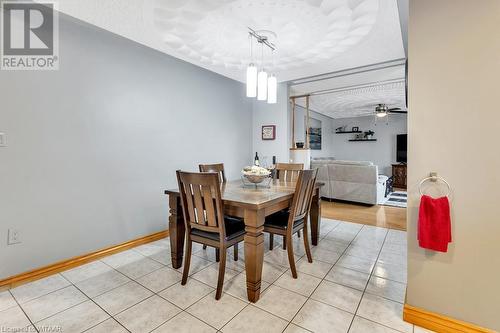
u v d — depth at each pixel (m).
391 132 8.36
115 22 2.19
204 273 2.23
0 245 1.96
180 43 2.61
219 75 3.97
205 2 1.91
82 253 2.42
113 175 2.65
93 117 2.47
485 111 1.35
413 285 1.58
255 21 2.17
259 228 1.81
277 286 2.00
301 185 2.06
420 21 1.49
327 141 9.02
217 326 1.55
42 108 2.14
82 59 2.38
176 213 2.27
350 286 2.01
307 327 1.54
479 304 1.41
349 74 3.74
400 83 4.32
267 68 3.36
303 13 2.04
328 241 3.01
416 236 1.55
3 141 1.95
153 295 1.88
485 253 1.38
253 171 2.49
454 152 1.43
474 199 1.40
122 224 2.74
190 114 3.50
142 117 2.90
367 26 2.25
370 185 4.82
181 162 3.38
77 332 1.50
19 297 1.86
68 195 2.32
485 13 1.33
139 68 2.86
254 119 4.72
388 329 1.52
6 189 1.98
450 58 1.42
